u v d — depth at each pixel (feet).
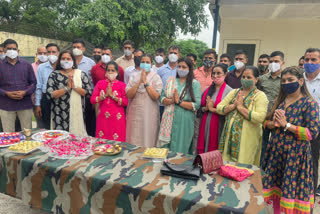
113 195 5.13
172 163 6.23
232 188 5.00
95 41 36.11
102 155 6.59
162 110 12.91
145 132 10.41
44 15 49.32
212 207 4.31
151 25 37.86
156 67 14.37
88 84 11.06
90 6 34.81
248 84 7.77
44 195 5.91
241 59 10.55
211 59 12.37
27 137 7.84
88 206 5.41
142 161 6.30
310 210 6.75
